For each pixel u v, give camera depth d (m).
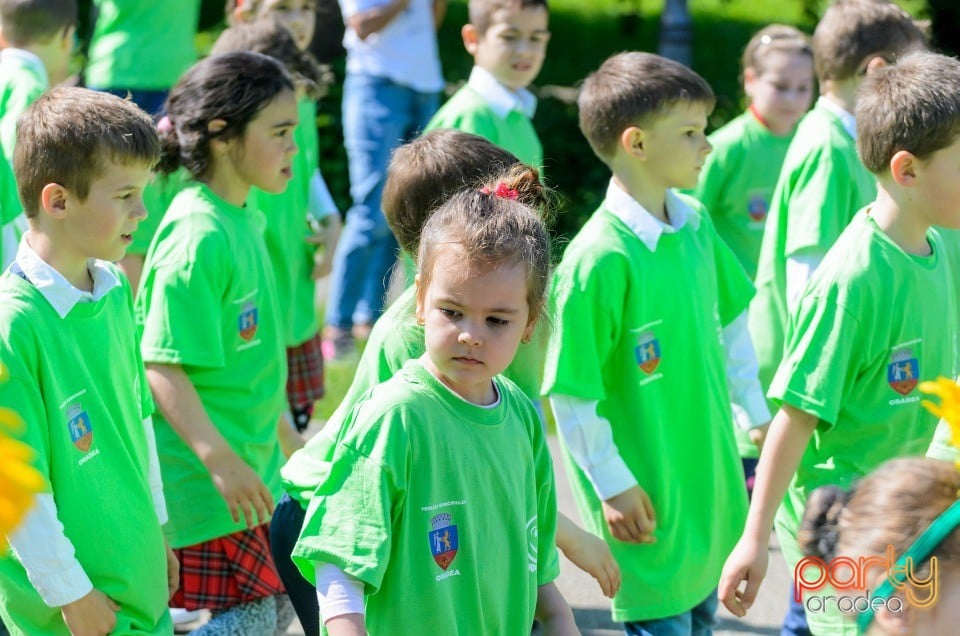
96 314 10.19
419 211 10.39
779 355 15.45
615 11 51.00
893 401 11.24
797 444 11.16
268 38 17.56
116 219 9.99
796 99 18.00
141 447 10.70
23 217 16.64
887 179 11.20
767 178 18.22
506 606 9.01
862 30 14.66
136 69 22.92
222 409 12.59
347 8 23.31
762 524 11.16
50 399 9.73
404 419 8.49
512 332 8.48
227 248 12.46
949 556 6.61
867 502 7.00
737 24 49.19
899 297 11.07
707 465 12.35
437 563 8.53
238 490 12.00
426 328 8.53
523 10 18.45
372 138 23.52
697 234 12.87
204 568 12.47
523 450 9.09
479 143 10.69
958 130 10.75
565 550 10.57
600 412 12.30
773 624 15.20
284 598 13.05
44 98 10.12
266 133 12.79
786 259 14.88
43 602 9.78
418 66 23.52
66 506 9.84
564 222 28.94
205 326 12.22
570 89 38.97
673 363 12.22
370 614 8.62
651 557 12.15
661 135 12.33
